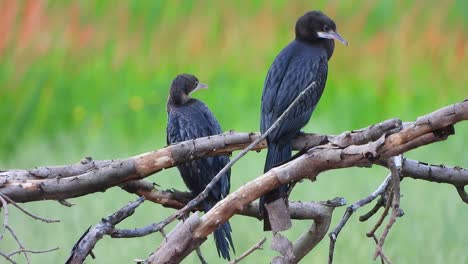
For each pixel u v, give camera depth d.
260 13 22.73
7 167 16.80
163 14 22.98
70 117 20.67
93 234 7.16
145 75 21.77
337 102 20.20
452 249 12.22
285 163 7.40
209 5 22.94
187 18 22.84
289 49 9.82
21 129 20.41
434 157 15.71
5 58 22.61
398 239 12.55
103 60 22.34
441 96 20.81
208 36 22.44
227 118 19.73
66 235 13.15
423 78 21.22
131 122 19.80
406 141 6.89
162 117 20.03
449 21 22.22
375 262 12.06
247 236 12.84
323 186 14.19
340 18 22.53
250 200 7.26
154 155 8.17
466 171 8.20
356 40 22.11
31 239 13.16
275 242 7.46
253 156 15.79
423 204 13.49
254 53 21.97
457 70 21.48
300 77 9.45
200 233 7.26
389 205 7.52
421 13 22.42
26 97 21.39
